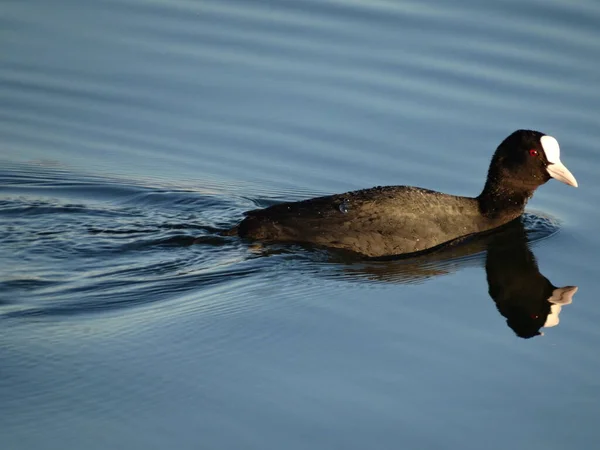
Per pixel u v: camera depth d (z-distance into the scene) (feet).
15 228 48.34
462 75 62.08
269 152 57.00
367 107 59.88
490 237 49.90
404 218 47.75
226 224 49.85
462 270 46.32
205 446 32.65
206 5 69.92
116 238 47.57
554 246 49.26
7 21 68.03
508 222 51.24
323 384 36.45
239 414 34.47
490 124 58.13
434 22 67.36
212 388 35.94
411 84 61.52
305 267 45.11
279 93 61.21
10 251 45.70
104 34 66.95
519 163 50.72
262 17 68.64
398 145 57.11
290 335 39.83
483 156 56.08
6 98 61.31
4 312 40.34
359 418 34.50
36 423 33.63
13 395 35.01
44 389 35.42
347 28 67.05
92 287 42.68
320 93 61.11
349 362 38.04
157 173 55.31
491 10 68.39
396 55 64.03
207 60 64.23
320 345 39.22
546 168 50.75
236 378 36.65
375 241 46.75
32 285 42.57
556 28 65.92
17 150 57.06
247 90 61.52
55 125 59.36
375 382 36.76
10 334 38.68
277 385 36.27
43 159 56.34
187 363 37.42
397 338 39.99
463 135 57.57
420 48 64.59
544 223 51.83
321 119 59.16
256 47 65.36
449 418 34.76
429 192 49.75
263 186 54.29
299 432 33.58
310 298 42.70
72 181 54.24
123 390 35.55
